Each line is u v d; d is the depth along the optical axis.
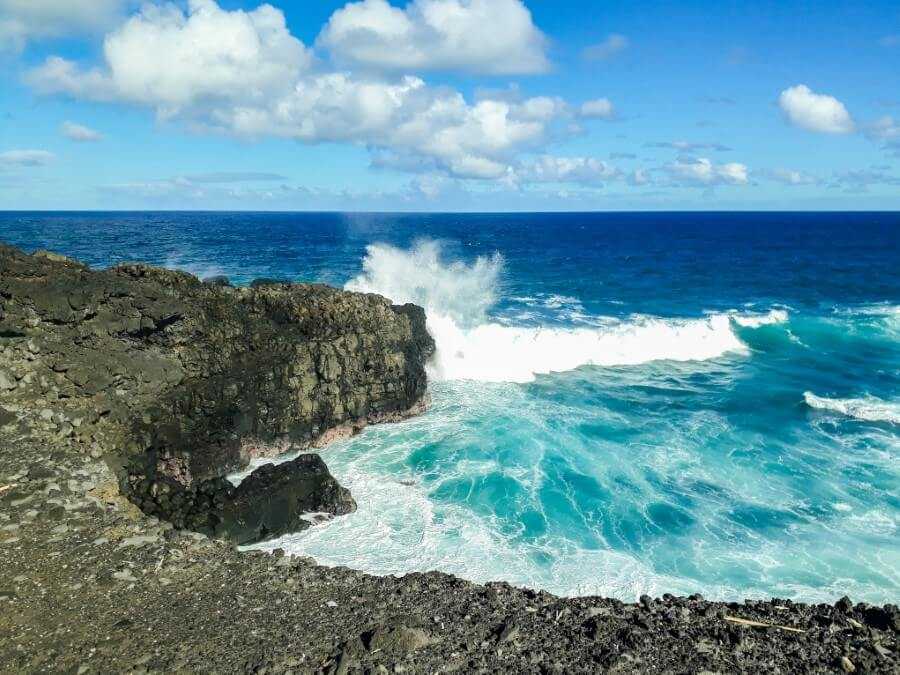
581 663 9.35
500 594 11.50
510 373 27.22
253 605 10.61
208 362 19.45
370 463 18.98
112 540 12.02
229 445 18.30
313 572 11.91
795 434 21.17
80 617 9.85
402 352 22.86
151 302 19.02
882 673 9.35
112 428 16.67
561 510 16.30
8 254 19.33
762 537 15.09
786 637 10.32
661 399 24.59
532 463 18.95
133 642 9.38
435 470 18.52
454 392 25.44
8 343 16.67
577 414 22.97
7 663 8.71
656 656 9.62
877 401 24.09
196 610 10.31
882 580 13.41
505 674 9.03
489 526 15.50
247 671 8.91
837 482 17.80
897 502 16.72
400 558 14.04
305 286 23.56
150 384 17.97
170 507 14.85
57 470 13.99
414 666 9.11
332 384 20.62
